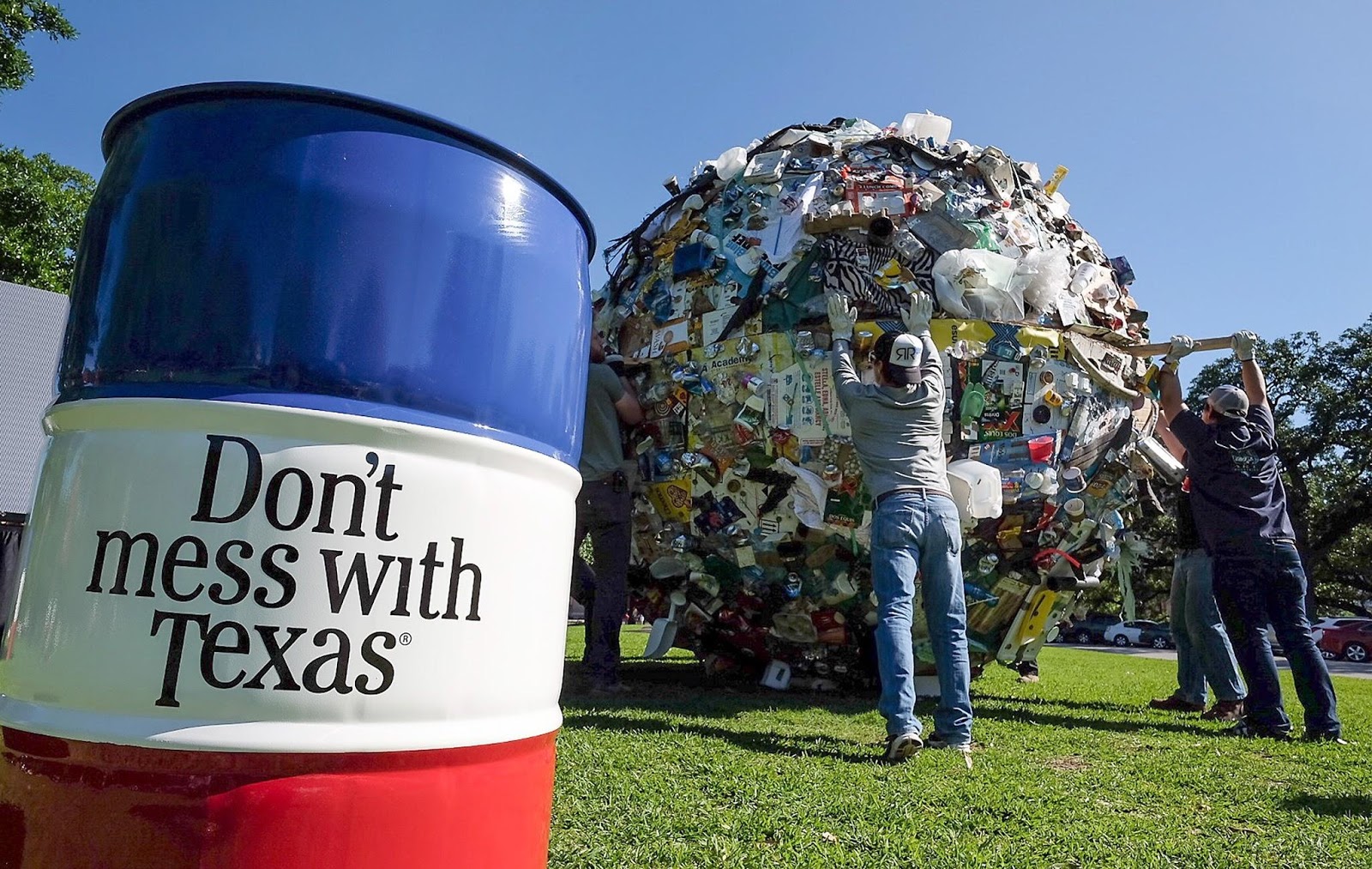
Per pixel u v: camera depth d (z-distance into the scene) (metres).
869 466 3.82
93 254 1.53
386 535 1.42
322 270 1.43
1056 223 5.44
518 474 1.60
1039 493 4.57
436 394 1.49
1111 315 5.04
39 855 1.31
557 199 1.79
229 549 1.34
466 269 1.55
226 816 1.29
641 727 3.89
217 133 1.48
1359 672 20.88
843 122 5.52
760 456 4.69
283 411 1.38
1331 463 33.88
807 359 4.60
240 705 1.32
